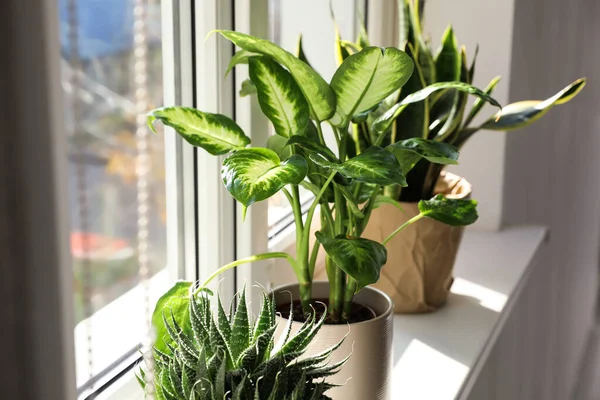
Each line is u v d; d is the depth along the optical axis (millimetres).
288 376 552
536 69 1717
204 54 838
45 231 376
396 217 989
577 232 2531
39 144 367
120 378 773
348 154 944
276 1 1203
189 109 703
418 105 954
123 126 722
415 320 1071
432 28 1473
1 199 366
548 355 2086
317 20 1345
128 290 769
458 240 1039
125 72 714
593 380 3049
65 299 390
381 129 733
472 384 968
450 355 970
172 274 892
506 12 1408
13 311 376
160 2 823
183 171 877
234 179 572
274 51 647
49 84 365
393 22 1477
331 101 681
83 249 676
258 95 678
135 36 723
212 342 561
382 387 747
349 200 721
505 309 1147
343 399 725
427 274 1043
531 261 1384
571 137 2287
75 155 645
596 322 3188
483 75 1452
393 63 640
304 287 758
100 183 690
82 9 640
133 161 750
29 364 383
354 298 821
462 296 1170
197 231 896
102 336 750
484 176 1513
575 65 2268
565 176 2252
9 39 351
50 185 374
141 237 780
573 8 2119
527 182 1777
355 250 661
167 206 873
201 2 824
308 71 657
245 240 920
